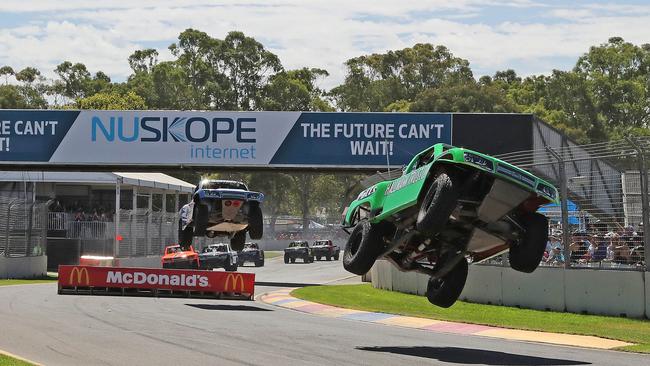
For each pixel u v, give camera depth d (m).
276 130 56.03
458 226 20.33
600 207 31.52
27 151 56.94
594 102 142.50
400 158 55.59
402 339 24.23
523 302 34.62
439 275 22.34
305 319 30.62
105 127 56.62
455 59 161.88
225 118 56.25
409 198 20.12
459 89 127.75
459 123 55.41
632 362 19.52
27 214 59.31
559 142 54.97
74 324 25.83
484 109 126.25
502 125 55.19
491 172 18.58
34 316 28.12
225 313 31.73
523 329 27.28
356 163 55.81
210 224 34.31
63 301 34.78
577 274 32.06
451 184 18.66
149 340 22.27
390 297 42.25
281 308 36.84
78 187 82.75
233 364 18.31
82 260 58.22
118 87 156.88
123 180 73.25
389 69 162.38
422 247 21.83
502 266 35.91
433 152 20.33
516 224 20.08
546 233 20.19
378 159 55.78
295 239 129.50
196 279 39.50
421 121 55.59
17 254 58.56
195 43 157.75
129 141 56.53
